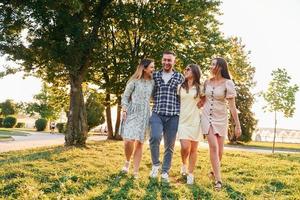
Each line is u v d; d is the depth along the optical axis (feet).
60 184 23.61
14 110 226.38
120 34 83.46
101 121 132.98
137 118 27.32
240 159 43.57
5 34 55.77
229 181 27.30
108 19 68.64
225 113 25.75
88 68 65.26
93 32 61.41
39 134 140.36
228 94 25.36
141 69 27.43
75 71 58.03
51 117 200.34
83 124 60.70
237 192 23.31
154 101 27.43
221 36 82.17
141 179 25.85
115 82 82.38
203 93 26.14
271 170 33.40
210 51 79.66
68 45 54.65
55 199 21.25
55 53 54.44
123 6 67.87
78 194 21.97
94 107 131.23
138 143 27.27
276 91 99.55
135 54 79.92
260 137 229.45
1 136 101.30
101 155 42.39
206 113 25.61
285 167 35.29
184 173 28.89
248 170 32.24
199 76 26.43
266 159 47.32
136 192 21.91
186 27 76.89
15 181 24.20
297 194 22.88
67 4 52.54
